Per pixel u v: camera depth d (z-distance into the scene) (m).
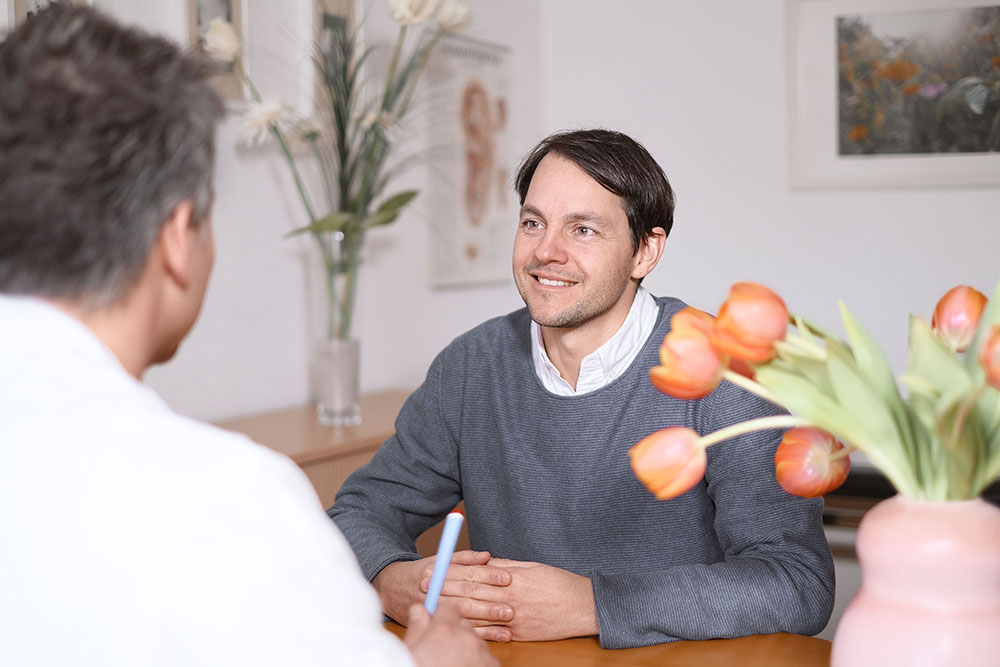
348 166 3.10
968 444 0.84
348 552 0.78
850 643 0.89
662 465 0.90
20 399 0.72
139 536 0.69
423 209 3.59
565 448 1.52
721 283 4.23
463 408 1.65
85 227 0.73
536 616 1.26
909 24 3.93
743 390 1.43
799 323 0.92
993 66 3.85
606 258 1.45
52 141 0.73
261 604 0.70
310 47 3.01
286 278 3.03
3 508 0.69
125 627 0.68
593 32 4.32
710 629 1.25
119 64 0.76
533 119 4.30
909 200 3.98
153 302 0.79
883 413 0.87
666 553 1.49
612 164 1.45
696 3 4.17
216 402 2.81
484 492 1.62
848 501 2.69
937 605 0.85
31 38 0.76
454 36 3.72
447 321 3.75
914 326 0.86
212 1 2.69
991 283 3.91
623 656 1.22
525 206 1.48
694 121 4.21
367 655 0.73
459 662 0.90
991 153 3.87
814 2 4.02
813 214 4.09
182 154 0.77
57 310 0.75
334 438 2.56
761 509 1.38
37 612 0.68
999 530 0.85
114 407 0.73
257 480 0.74
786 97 4.08
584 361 1.50
